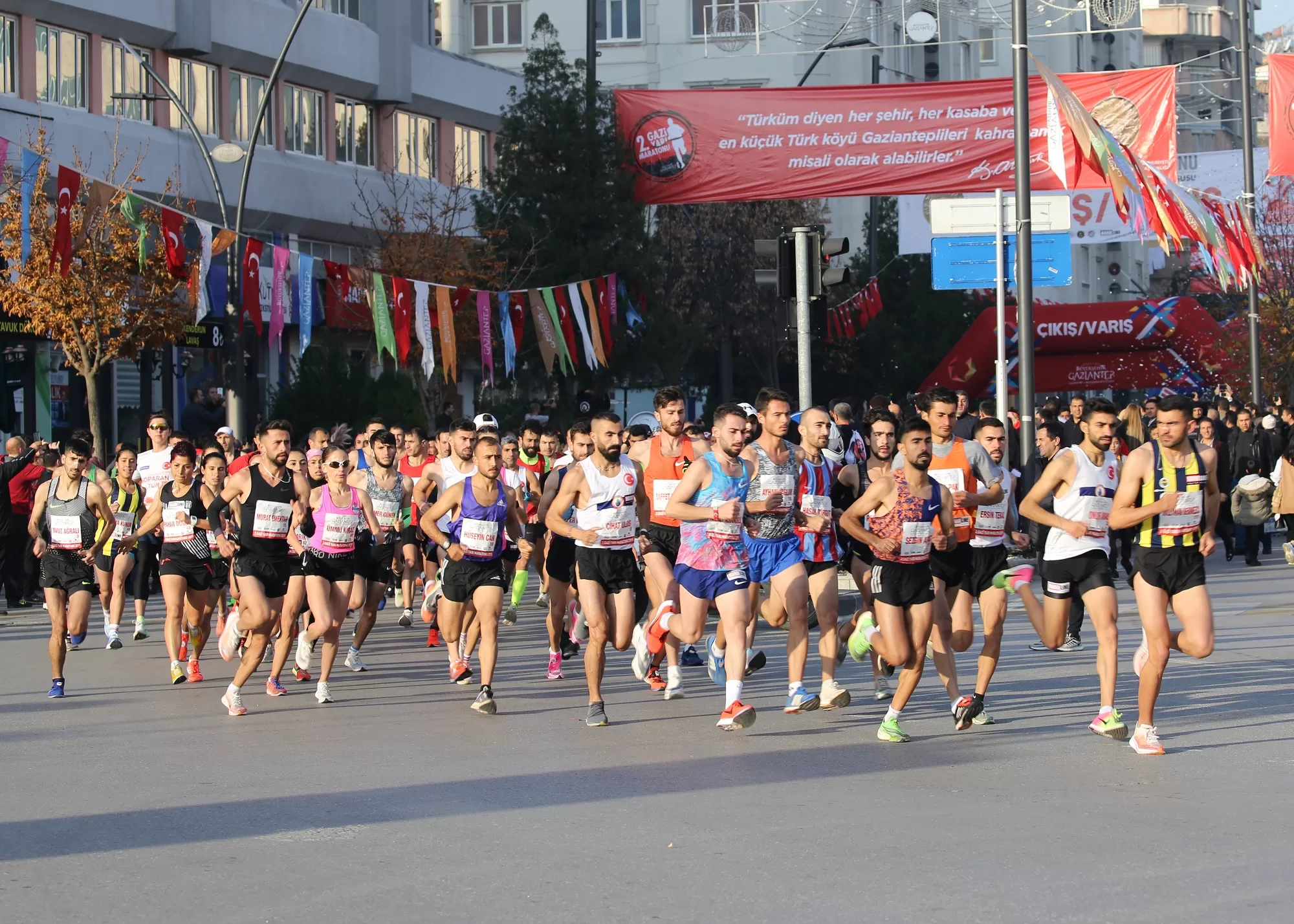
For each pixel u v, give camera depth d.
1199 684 20.55
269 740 17.38
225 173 57.69
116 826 13.11
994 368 66.00
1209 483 15.73
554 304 38.94
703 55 99.12
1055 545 16.86
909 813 13.16
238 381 38.25
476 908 10.44
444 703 20.16
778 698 20.14
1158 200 34.31
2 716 19.47
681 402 21.33
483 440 19.22
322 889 10.98
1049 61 122.00
